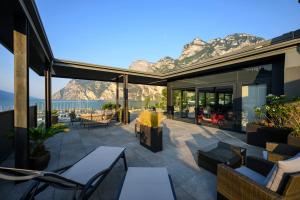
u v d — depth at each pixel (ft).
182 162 12.68
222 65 24.76
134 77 37.06
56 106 52.65
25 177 4.72
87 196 6.40
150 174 7.85
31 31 13.02
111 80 41.45
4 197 8.21
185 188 9.14
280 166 4.93
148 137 15.74
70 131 24.45
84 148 16.30
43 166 11.44
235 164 10.03
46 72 23.56
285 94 18.15
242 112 24.27
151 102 76.69
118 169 11.45
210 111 29.43
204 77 30.96
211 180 9.98
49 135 12.03
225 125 26.40
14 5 9.30
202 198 8.29
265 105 19.24
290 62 17.80
